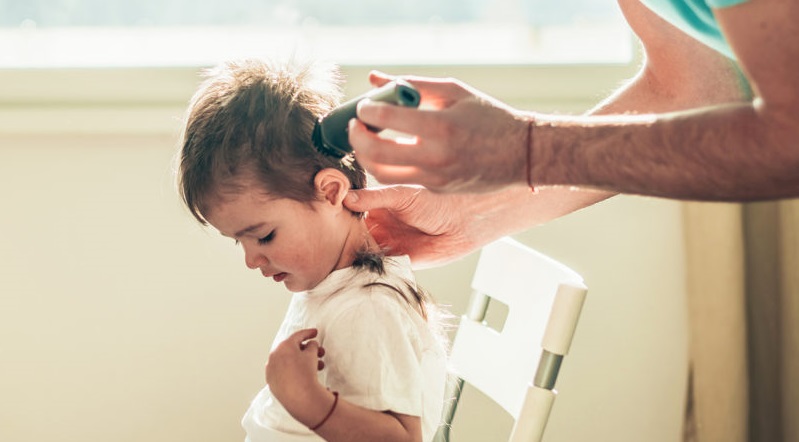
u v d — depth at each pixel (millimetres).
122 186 1963
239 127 1142
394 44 2105
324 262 1184
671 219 2008
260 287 1988
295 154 1145
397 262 1230
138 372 2006
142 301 1988
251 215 1146
